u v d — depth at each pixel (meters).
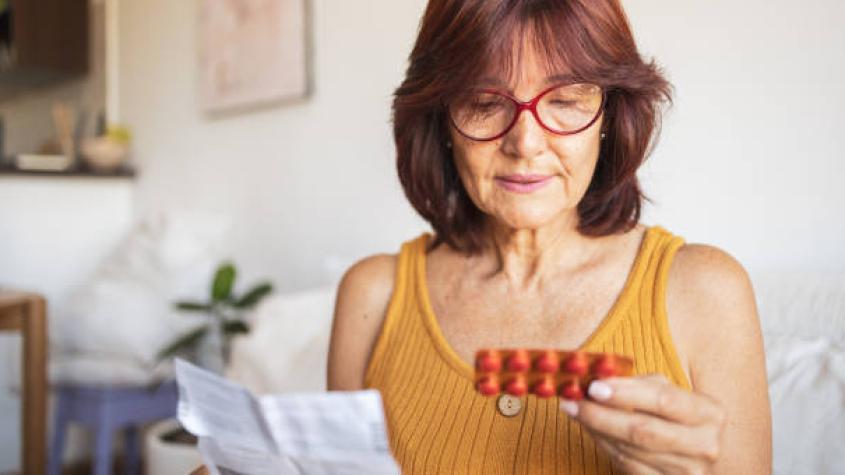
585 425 0.54
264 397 0.53
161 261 2.46
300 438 0.54
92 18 3.62
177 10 2.95
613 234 0.82
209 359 2.37
